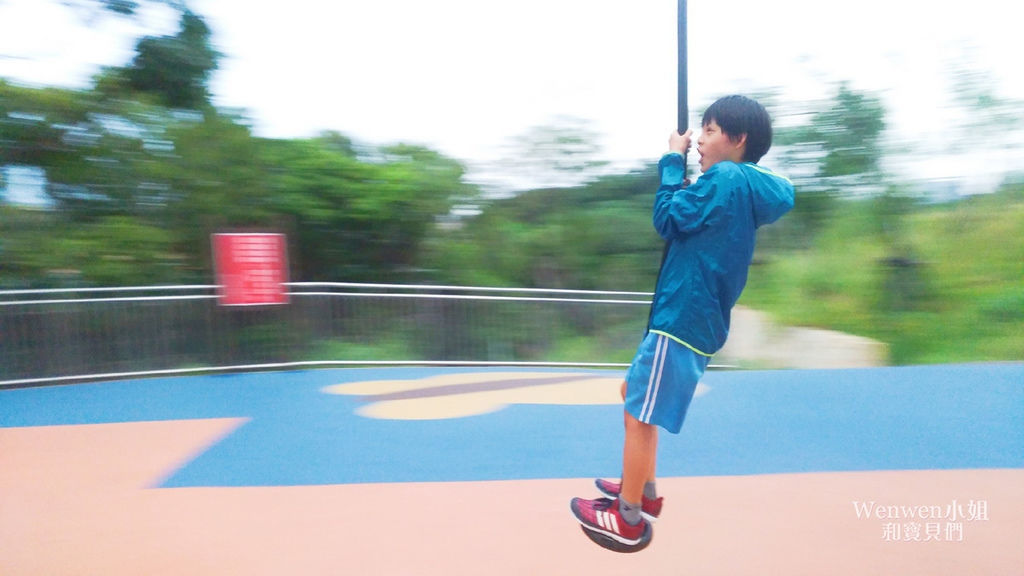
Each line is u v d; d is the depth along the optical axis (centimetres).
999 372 591
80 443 423
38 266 731
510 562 258
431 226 918
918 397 514
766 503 315
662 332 229
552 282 974
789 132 1010
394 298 666
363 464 377
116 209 802
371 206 845
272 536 282
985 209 988
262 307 634
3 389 563
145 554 269
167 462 384
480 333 680
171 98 905
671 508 309
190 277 801
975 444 404
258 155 834
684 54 253
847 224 1016
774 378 580
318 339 650
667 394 229
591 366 685
